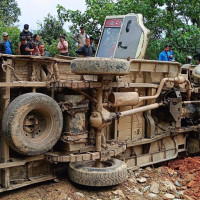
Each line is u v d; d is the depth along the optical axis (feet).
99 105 18.31
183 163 24.50
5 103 16.44
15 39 50.19
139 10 43.45
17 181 17.13
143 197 18.16
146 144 23.38
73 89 18.02
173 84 24.61
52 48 50.21
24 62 17.56
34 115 17.26
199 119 27.53
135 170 21.85
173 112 24.02
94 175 17.53
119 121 21.58
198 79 27.89
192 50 43.16
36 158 17.42
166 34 44.60
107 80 18.04
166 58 34.50
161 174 21.70
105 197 17.49
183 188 20.12
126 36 23.85
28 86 16.69
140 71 21.93
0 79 16.83
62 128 18.10
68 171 18.72
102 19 42.98
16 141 15.99
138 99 20.20
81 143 18.48
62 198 16.83
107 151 18.57
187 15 45.06
